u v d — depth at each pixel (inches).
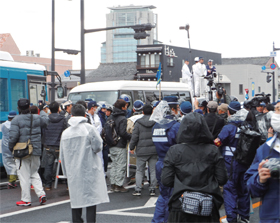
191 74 833.5
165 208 254.2
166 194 257.9
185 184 176.2
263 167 146.2
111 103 613.9
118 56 7170.3
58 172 413.7
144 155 357.7
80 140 241.1
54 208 330.0
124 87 627.5
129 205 335.6
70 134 241.9
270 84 3499.0
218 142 274.1
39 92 564.1
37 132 338.3
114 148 388.2
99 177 244.4
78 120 241.6
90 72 2957.7
